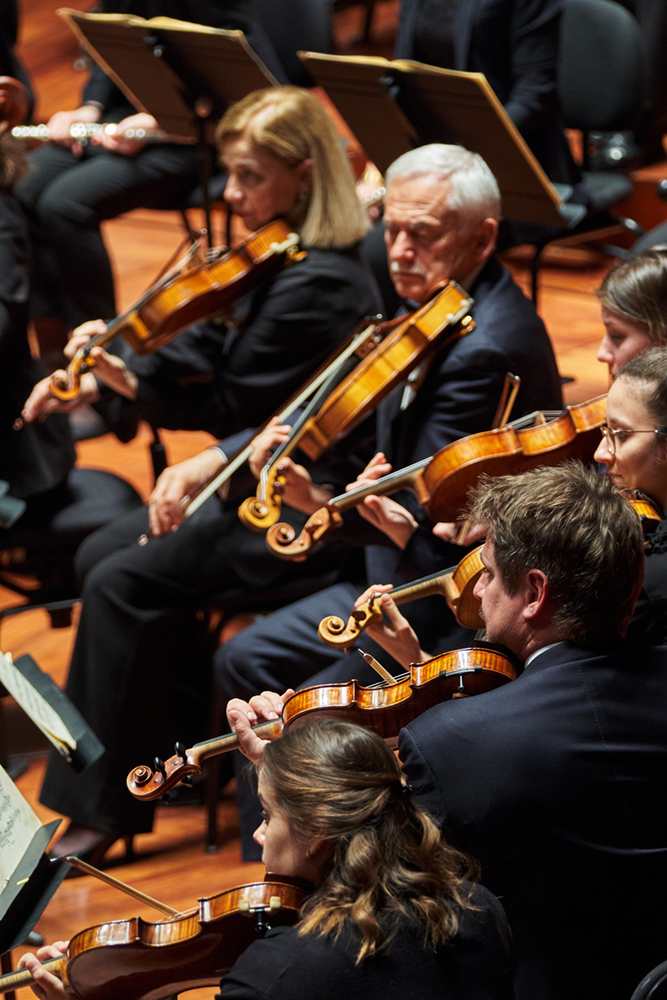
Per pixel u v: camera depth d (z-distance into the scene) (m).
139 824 9.90
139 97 13.45
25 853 6.08
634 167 18.64
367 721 6.05
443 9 14.09
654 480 6.43
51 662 12.53
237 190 10.23
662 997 4.70
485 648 5.58
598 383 15.61
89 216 14.98
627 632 5.93
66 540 11.52
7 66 16.09
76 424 15.68
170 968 5.23
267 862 4.73
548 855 4.98
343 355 9.56
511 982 4.54
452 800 5.00
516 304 8.77
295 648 9.34
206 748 6.45
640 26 17.75
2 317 10.91
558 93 13.52
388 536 8.79
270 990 4.29
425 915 4.38
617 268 8.05
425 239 8.62
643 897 5.05
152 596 10.05
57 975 5.62
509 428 7.72
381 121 11.66
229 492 10.13
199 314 10.15
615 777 4.98
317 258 10.11
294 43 16.00
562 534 5.14
